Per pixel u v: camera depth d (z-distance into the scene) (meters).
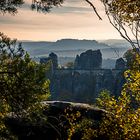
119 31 12.00
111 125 14.69
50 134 20.17
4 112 9.79
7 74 9.57
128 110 14.66
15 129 19.38
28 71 9.59
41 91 9.76
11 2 9.80
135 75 14.09
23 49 9.44
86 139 15.47
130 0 11.95
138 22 11.98
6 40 9.17
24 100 9.52
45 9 10.21
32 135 19.97
